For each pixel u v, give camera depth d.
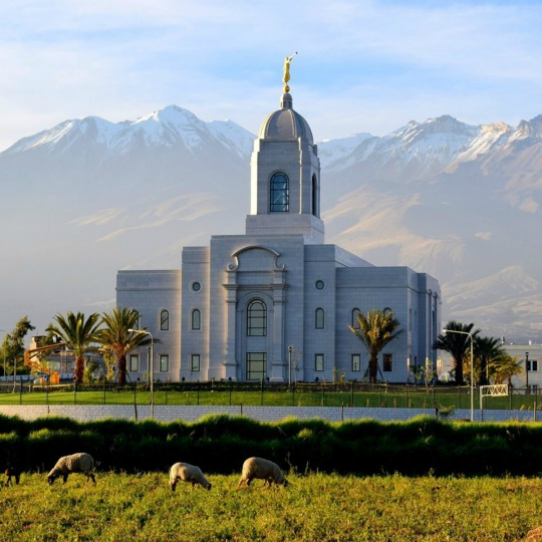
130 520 75.00
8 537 70.38
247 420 101.44
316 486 85.69
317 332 197.50
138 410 138.12
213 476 91.38
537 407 148.25
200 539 69.69
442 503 79.56
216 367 199.25
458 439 98.75
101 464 95.44
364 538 69.44
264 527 72.12
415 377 197.75
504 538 69.50
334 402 154.00
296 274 198.00
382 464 94.88
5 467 93.38
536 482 88.44
